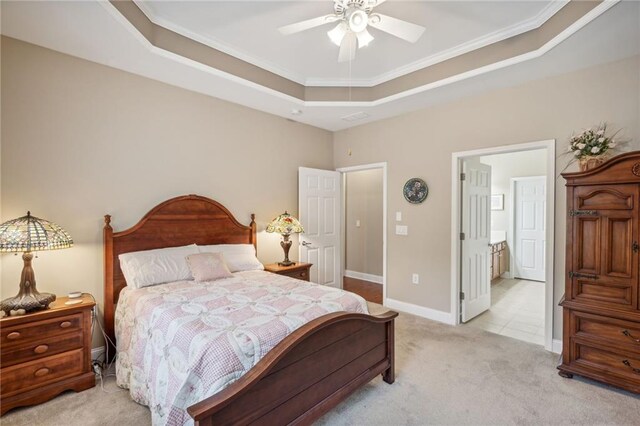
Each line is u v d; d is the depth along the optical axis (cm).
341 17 209
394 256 423
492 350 297
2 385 201
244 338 163
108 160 283
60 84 257
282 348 159
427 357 283
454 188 363
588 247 243
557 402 216
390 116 423
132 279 263
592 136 252
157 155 314
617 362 227
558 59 261
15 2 192
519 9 235
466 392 229
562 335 262
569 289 251
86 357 234
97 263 276
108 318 276
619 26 213
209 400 132
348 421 198
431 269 385
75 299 242
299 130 453
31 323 212
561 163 291
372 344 225
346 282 584
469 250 382
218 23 258
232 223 372
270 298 229
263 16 248
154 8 238
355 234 625
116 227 288
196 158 343
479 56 287
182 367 161
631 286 224
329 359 191
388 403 216
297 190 451
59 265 257
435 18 246
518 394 226
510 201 613
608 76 267
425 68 326
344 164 489
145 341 204
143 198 305
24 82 241
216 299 226
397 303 420
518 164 606
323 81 370
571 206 250
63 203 260
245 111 387
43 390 214
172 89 323
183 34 270
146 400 196
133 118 297
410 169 405
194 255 299
